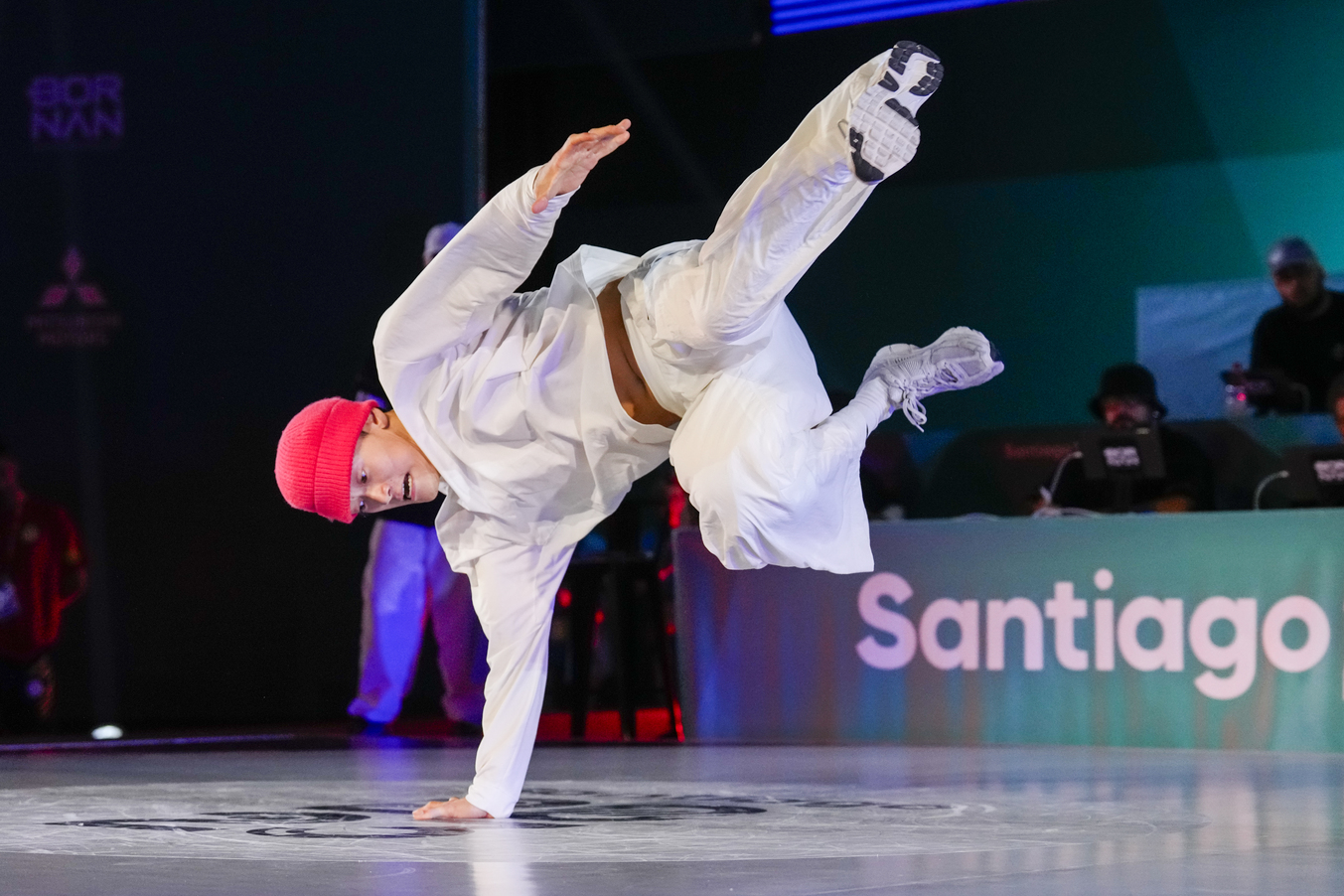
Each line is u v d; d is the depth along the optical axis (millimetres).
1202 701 5656
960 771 4613
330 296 9266
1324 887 2125
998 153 9789
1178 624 5715
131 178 9156
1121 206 9523
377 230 9289
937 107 9922
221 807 3537
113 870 2338
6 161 9117
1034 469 8688
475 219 2947
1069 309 9656
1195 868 2332
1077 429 8594
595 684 8727
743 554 3113
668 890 2090
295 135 9266
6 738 7293
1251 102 9219
